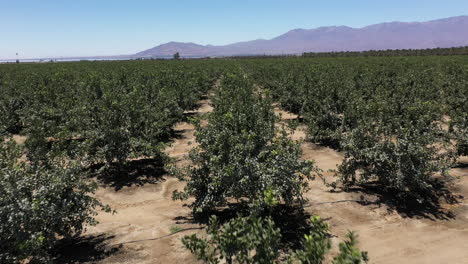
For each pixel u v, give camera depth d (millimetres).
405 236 6418
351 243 3010
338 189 8453
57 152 6477
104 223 7070
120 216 7457
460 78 19328
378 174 7762
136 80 18266
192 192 6680
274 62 46625
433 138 7457
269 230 3340
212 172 6551
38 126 8305
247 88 13789
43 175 5387
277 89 19797
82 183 5777
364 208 7461
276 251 3445
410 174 7262
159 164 10648
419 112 8695
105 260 5602
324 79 15656
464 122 9414
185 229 6578
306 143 12883
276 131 7250
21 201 4484
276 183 6117
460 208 7379
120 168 9742
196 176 6684
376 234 6492
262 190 5898
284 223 6773
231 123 7133
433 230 6605
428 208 7438
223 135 6320
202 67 40156
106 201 8297
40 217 4668
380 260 5707
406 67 25984
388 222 6930
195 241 3582
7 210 4312
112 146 9180
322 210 7387
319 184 8922
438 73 21125
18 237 4273
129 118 9586
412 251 5941
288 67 30812
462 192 8070
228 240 3447
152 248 5965
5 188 4551
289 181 6156
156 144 10516
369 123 7988
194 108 19578
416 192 7699
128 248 5961
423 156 7215
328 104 12398
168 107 13797
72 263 5512
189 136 14531
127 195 8594
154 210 7746
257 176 6094
